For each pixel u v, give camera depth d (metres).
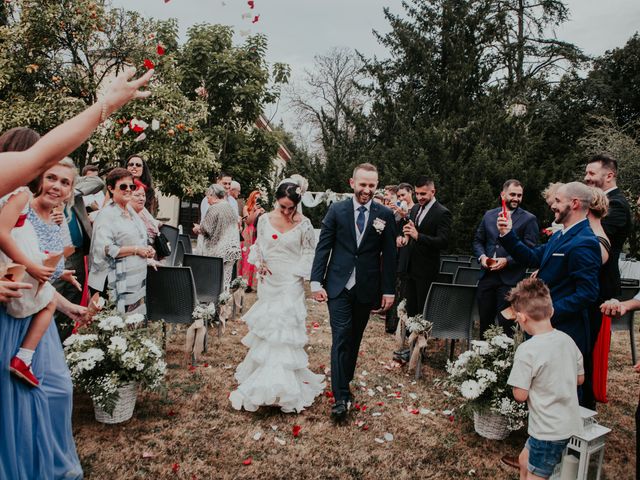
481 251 4.24
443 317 4.22
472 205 11.48
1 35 9.62
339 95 27.59
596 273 2.62
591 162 3.31
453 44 16.47
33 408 1.74
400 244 4.86
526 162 13.30
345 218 3.43
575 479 2.37
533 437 2.25
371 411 3.50
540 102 19.23
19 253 1.65
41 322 1.76
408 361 4.61
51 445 1.80
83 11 9.69
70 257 3.47
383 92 16.97
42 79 10.22
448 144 14.16
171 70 11.15
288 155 23.09
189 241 7.48
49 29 9.66
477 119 14.55
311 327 5.84
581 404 2.79
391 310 5.66
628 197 14.32
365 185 3.40
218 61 13.22
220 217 5.62
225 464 2.70
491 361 3.18
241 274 7.73
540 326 2.30
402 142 14.41
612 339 6.38
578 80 20.36
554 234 2.89
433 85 16.28
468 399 3.09
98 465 2.60
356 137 17.94
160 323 3.82
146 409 3.32
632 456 3.07
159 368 3.12
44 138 1.19
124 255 3.44
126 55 10.62
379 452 2.92
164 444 2.87
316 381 3.81
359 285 3.40
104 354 3.00
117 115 9.88
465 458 2.89
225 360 4.43
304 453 2.86
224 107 13.72
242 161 13.86
